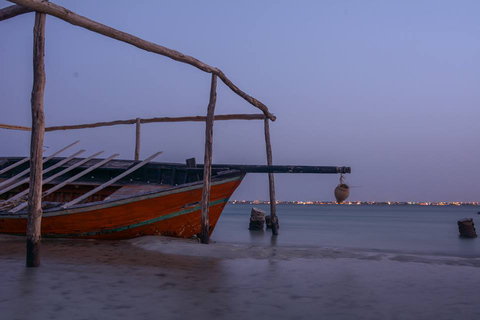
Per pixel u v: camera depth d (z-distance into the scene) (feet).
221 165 33.55
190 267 18.58
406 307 11.93
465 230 60.80
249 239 49.24
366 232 70.95
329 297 13.08
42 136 17.57
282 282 15.44
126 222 28.48
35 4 16.53
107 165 38.24
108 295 12.70
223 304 11.98
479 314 11.21
